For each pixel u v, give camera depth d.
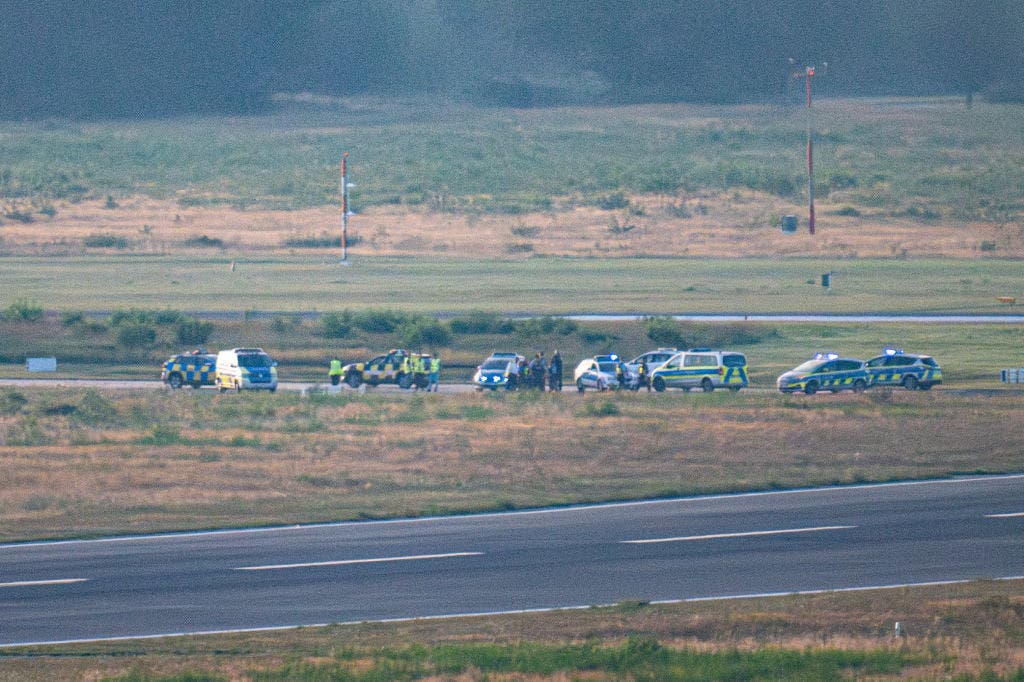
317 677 73.56
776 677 73.25
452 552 113.44
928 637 83.00
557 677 73.00
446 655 78.38
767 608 92.44
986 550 112.31
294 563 109.44
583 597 97.62
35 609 94.69
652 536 119.31
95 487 145.50
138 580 103.56
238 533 123.06
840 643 80.75
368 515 131.38
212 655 81.88
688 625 86.44
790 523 124.50
